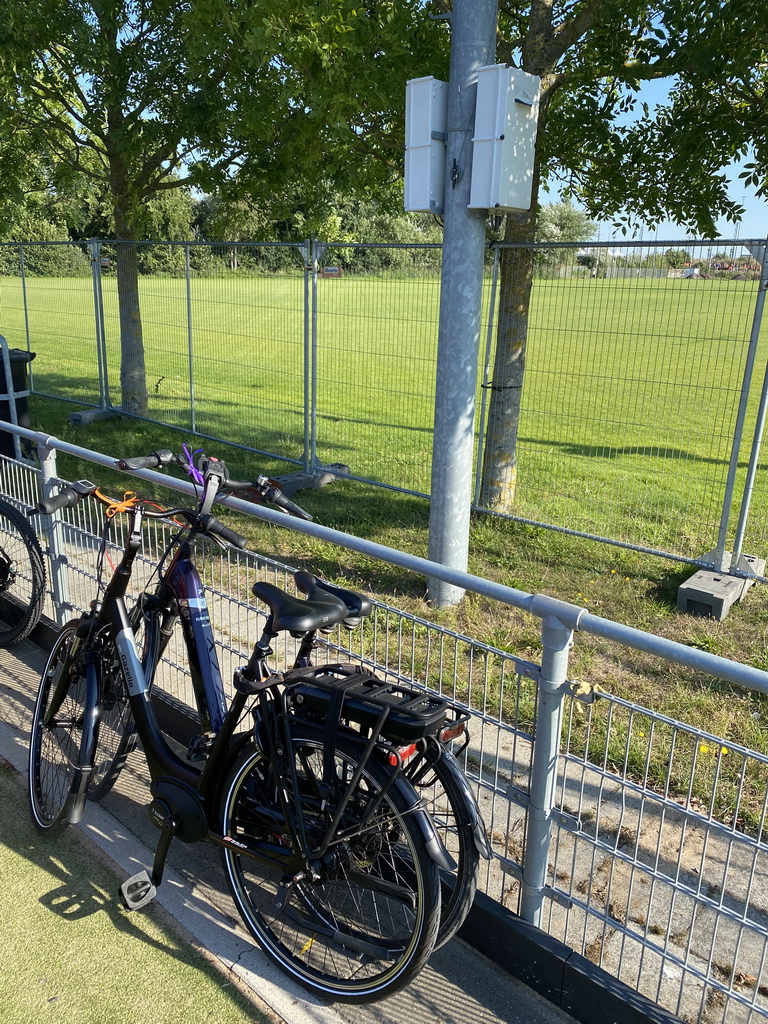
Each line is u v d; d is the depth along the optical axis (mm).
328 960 2590
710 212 6453
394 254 7410
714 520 6969
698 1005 2404
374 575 5680
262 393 12539
